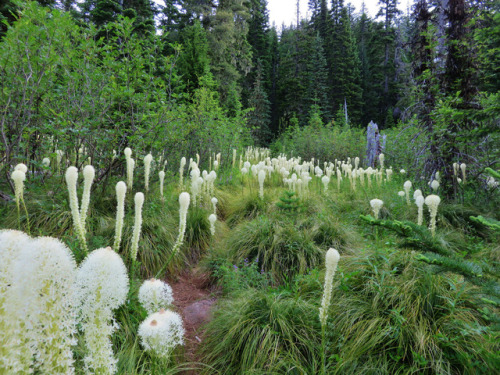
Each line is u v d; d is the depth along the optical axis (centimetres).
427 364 225
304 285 359
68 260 84
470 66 563
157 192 576
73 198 208
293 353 252
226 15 2389
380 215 579
